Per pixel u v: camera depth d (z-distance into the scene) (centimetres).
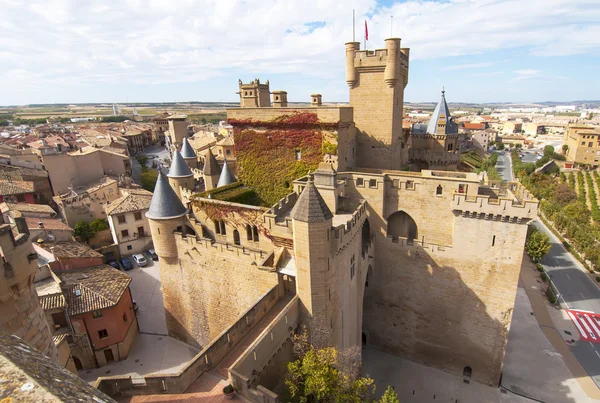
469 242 3669
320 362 2398
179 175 5447
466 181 3619
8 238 1580
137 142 18088
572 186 12744
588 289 6381
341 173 4075
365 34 4853
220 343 2366
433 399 3844
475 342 3950
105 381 1997
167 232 3941
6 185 6731
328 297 2823
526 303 5934
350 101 4688
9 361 610
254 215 3669
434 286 3988
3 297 1580
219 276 3709
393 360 4403
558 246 8281
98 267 4538
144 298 5212
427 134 5950
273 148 4506
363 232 4362
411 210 3972
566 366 4459
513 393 3947
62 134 15638
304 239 2642
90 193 7125
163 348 4188
